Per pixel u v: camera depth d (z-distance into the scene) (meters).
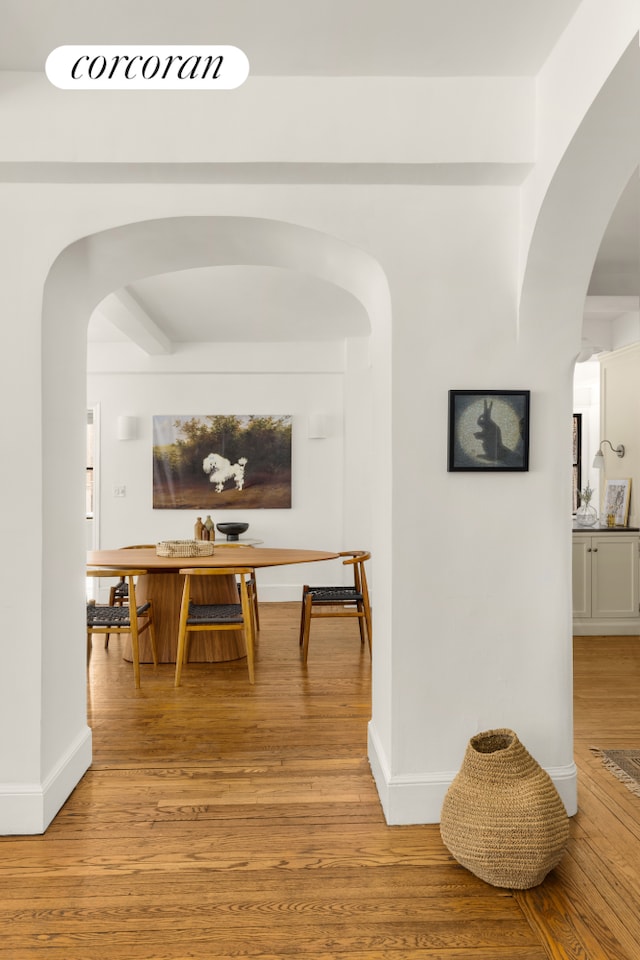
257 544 6.75
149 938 1.90
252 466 7.12
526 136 2.48
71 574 2.86
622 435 5.82
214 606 4.61
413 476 2.62
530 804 2.12
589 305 5.19
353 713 3.72
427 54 2.35
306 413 7.13
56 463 2.69
